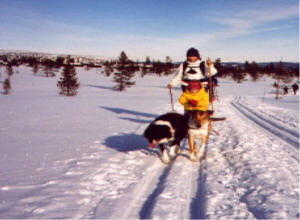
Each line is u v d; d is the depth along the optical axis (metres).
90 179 4.44
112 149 6.43
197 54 6.32
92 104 18.20
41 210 3.36
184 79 6.45
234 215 3.29
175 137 5.41
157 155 5.96
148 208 3.52
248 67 83.19
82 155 5.88
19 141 7.23
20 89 33.56
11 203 3.55
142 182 4.41
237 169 5.01
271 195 3.79
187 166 5.27
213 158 5.74
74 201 3.63
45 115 12.53
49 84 42.81
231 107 17.03
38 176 4.57
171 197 3.82
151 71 83.69
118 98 24.12
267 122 10.64
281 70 43.50
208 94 6.19
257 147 6.55
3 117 11.82
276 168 4.96
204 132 5.50
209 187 4.19
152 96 27.19
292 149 6.48
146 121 10.85
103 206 3.51
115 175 4.67
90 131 8.65
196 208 3.54
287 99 26.30
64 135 8.02
